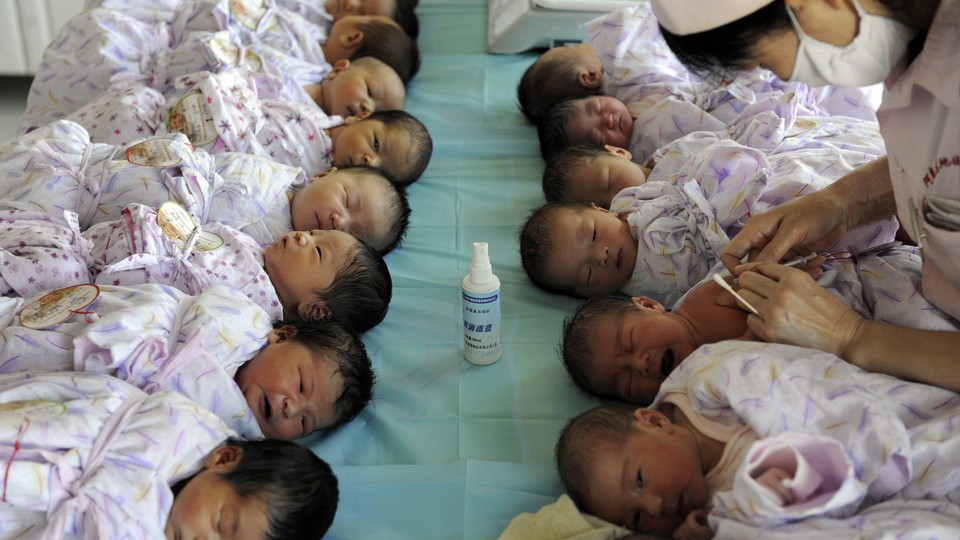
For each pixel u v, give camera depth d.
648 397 1.60
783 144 2.04
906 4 1.05
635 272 1.95
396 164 2.43
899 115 1.22
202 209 1.93
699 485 1.29
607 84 2.71
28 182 1.81
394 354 1.81
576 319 1.68
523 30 3.21
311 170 2.37
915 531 1.06
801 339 1.33
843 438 1.18
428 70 3.25
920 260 1.53
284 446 1.33
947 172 1.14
